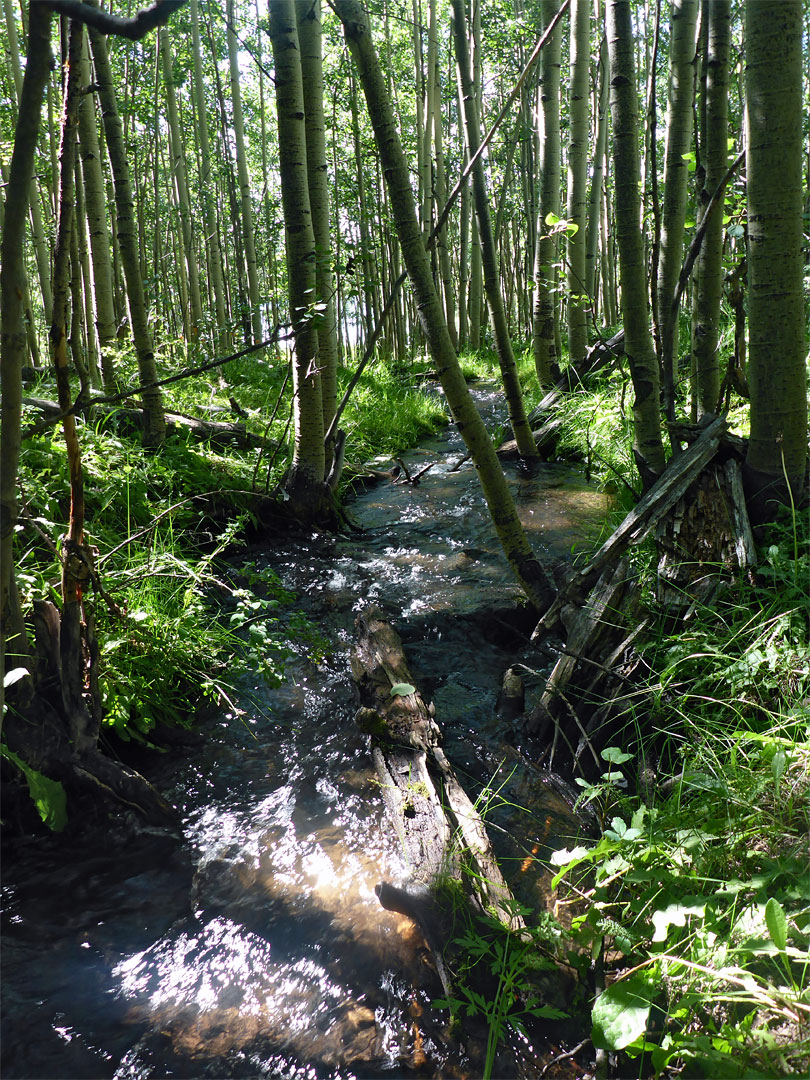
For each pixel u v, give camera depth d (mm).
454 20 4344
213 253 13758
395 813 2477
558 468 6762
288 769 2812
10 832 2406
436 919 2051
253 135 19609
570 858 1949
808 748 1994
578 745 2824
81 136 5684
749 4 2809
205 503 4836
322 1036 1807
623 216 3352
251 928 2115
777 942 1513
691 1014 1662
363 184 16375
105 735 2871
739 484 3184
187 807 2609
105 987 1926
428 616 3926
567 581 3330
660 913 1743
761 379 3105
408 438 8484
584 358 8008
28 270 17234
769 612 2695
